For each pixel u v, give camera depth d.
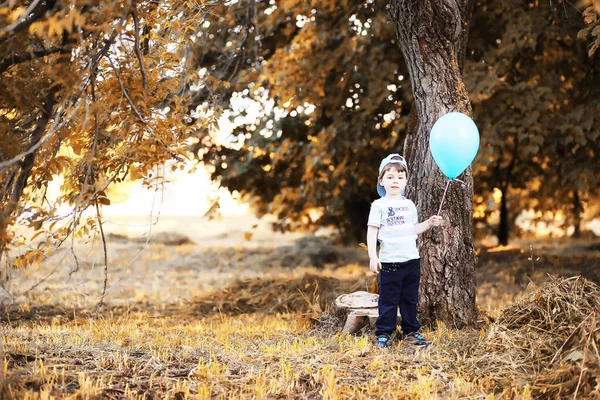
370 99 11.15
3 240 4.08
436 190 6.34
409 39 6.43
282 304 9.13
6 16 3.77
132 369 4.35
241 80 11.62
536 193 16.41
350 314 6.14
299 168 14.29
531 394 4.00
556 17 10.51
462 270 6.33
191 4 5.15
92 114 4.49
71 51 4.21
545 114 10.82
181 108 5.21
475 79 10.05
